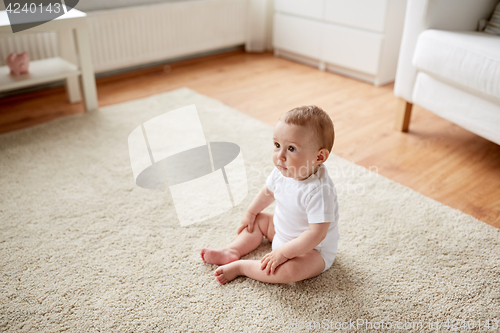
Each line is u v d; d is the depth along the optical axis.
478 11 1.85
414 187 1.56
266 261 1.06
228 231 1.29
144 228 1.30
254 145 1.83
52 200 1.42
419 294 1.06
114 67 2.65
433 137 1.95
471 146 1.87
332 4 2.71
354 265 1.15
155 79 2.71
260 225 1.23
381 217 1.36
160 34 2.76
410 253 1.20
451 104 1.68
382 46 2.53
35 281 1.08
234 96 2.43
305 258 1.06
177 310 1.00
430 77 1.75
